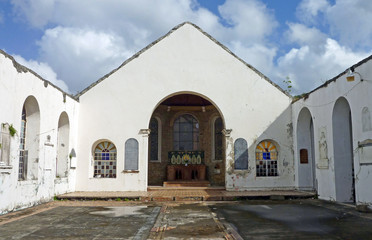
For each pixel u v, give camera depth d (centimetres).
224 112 1742
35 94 1246
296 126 1697
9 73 1069
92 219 1005
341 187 1316
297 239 732
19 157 1218
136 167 1692
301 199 1477
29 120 1288
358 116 1141
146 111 1723
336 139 1316
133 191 1672
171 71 1750
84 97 1731
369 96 1077
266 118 1747
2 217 1025
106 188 1678
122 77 1744
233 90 1755
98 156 1741
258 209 1198
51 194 1419
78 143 1705
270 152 1761
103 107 1727
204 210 1179
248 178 1709
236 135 1731
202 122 2203
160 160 2138
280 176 1720
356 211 1109
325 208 1193
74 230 845
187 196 1479
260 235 774
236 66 1767
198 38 1780
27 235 789
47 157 1367
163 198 1467
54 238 760
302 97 1622
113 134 1709
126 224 925
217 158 2131
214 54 1772
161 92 1736
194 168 2098
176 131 2206
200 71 1756
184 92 1747
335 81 1295
